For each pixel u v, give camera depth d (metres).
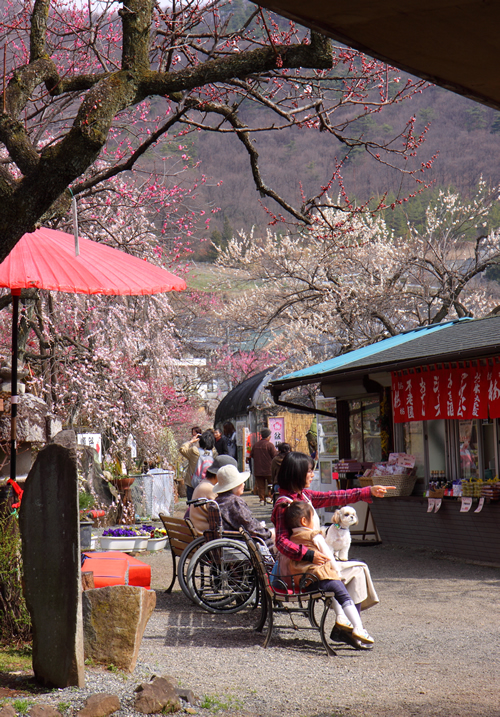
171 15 6.91
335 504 6.86
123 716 3.76
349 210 7.98
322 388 13.33
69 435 4.25
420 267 20.92
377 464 11.89
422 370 10.79
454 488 10.16
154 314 14.77
